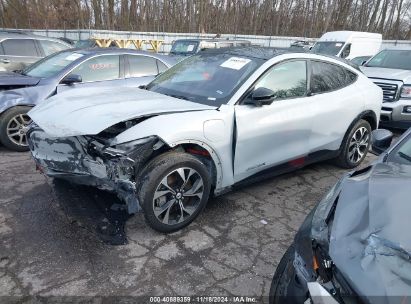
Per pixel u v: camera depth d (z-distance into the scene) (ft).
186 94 12.60
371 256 5.34
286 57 13.32
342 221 6.20
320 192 14.33
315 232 6.50
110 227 10.97
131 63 21.40
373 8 119.75
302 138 13.71
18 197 12.53
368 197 6.53
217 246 10.41
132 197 10.16
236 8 112.16
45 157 11.35
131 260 9.59
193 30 99.14
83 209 11.85
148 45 65.36
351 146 16.37
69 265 9.28
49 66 20.29
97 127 9.59
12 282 8.62
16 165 15.75
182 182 10.64
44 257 9.52
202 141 10.72
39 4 103.91
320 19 117.50
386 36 118.83
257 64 12.69
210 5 109.81
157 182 10.09
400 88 23.38
